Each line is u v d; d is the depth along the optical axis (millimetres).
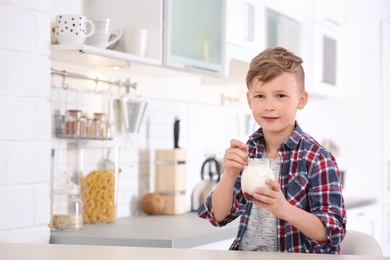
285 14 4707
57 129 3195
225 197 1951
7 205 2545
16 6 2590
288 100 1959
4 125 2535
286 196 1991
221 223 2025
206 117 4363
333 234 1811
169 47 3334
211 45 3713
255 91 1986
